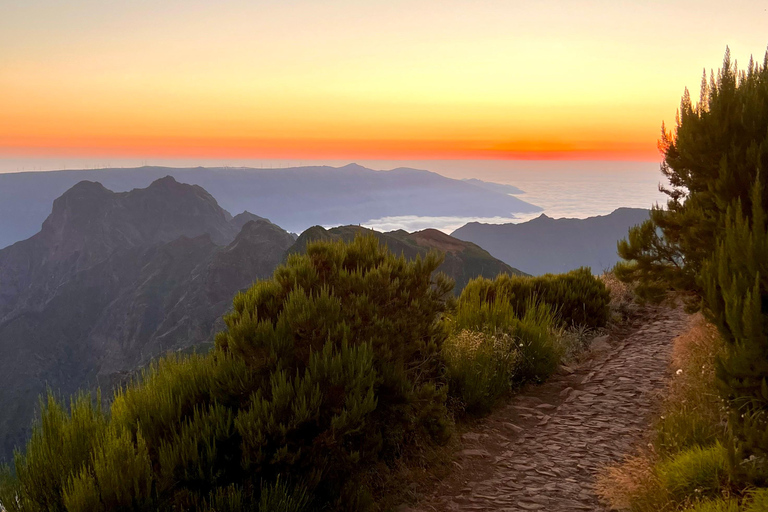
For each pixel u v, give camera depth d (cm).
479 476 533
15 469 353
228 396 451
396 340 563
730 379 391
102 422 400
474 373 697
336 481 439
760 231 415
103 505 332
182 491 366
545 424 674
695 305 777
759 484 356
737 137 657
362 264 657
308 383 443
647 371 862
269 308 574
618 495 457
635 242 820
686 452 456
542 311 1044
